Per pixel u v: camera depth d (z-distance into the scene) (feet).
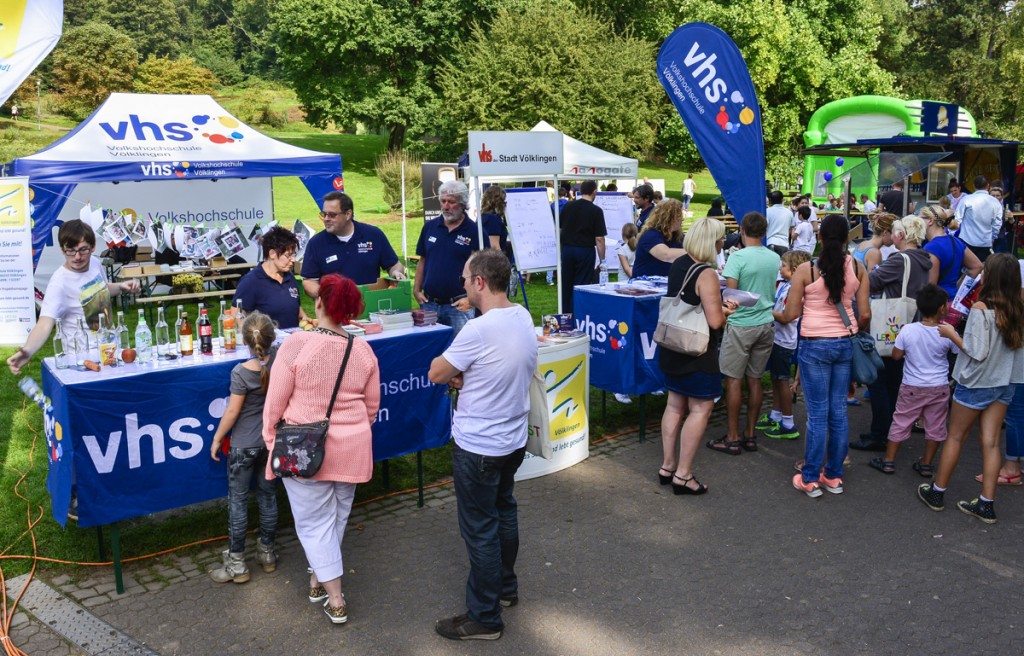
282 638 11.29
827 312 15.89
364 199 91.56
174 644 11.12
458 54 103.81
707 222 15.37
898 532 14.80
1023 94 108.88
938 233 19.90
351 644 11.15
